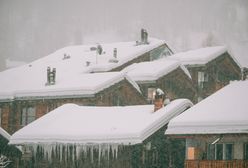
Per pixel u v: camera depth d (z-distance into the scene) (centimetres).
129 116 4616
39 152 4881
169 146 4434
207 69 6819
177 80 6384
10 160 5241
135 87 5900
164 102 4628
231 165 3750
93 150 4516
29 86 6450
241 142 3819
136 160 4328
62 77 6550
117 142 4288
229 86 4344
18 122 6284
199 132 3825
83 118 4847
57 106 5984
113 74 5878
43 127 4888
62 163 4684
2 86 6694
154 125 4288
